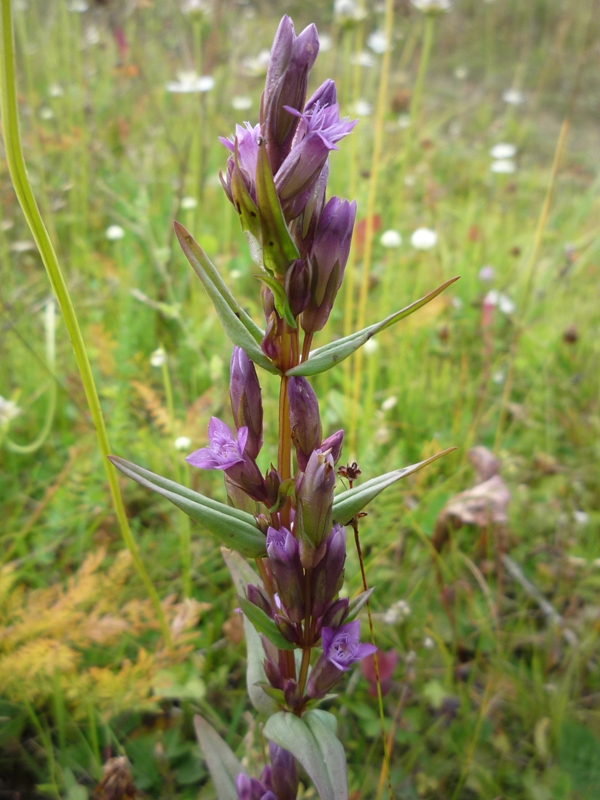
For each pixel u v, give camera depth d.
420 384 0.31
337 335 0.35
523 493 0.29
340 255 0.12
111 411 0.27
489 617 0.24
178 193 0.35
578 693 0.22
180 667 0.20
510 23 0.88
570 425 0.32
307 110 0.12
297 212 0.12
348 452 0.27
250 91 0.54
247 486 0.13
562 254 0.45
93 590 0.19
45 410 0.29
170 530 0.25
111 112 0.51
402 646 0.22
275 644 0.13
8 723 0.19
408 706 0.21
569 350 0.37
